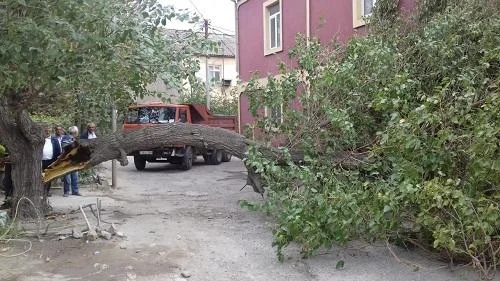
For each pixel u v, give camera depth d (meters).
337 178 6.21
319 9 14.32
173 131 8.34
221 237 7.18
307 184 6.00
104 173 15.99
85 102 11.04
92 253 6.37
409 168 4.93
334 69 7.01
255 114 8.08
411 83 6.05
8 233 7.20
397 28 8.66
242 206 6.37
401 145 5.04
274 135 7.85
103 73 6.93
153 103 17.39
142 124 16.94
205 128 8.38
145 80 7.70
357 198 5.39
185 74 7.79
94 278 5.44
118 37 6.26
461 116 4.77
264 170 6.92
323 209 5.46
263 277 5.49
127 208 9.68
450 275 5.34
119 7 6.31
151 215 8.91
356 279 5.36
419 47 7.21
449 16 7.30
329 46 9.98
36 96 7.81
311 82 7.38
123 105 10.52
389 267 5.68
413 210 5.19
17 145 8.38
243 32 19.47
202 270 5.73
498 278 5.05
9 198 9.48
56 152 10.59
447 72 6.84
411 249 6.20
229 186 12.91
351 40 7.98
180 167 17.47
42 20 5.45
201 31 8.05
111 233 7.18
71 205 10.00
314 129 7.24
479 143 4.37
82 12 5.71
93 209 9.14
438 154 4.89
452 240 4.38
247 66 19.23
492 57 5.84
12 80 5.99
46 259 6.13
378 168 6.15
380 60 6.80
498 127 4.27
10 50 5.37
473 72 5.98
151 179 14.61
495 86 5.06
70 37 5.74
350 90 7.00
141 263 5.96
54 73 6.08
